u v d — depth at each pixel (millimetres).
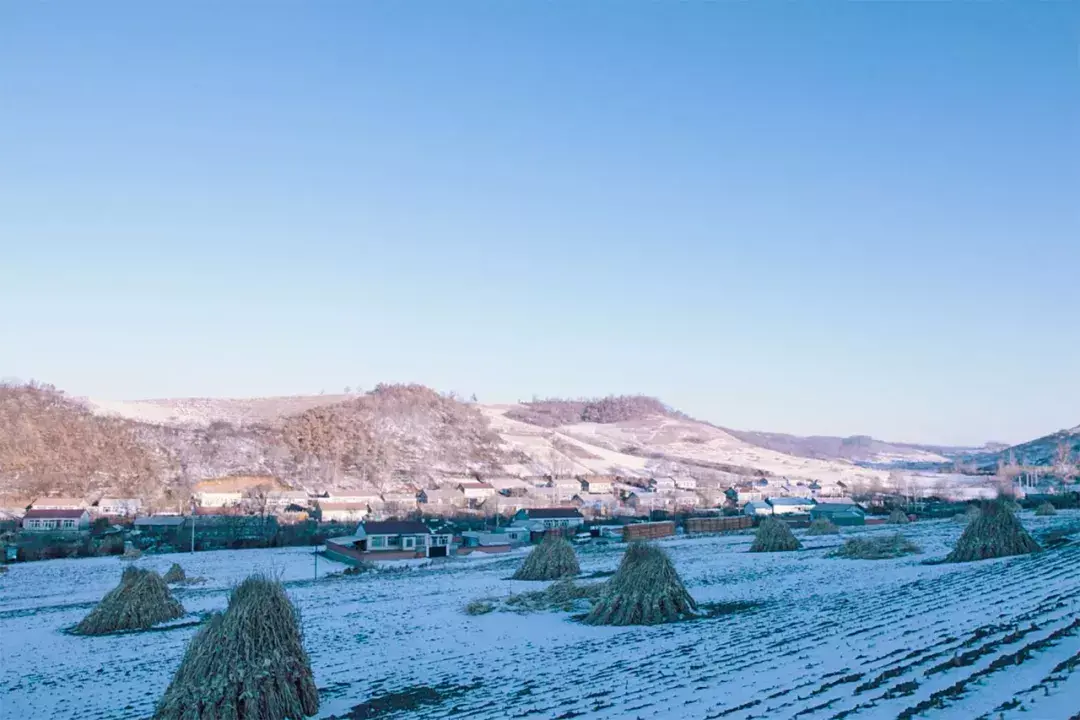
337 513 102250
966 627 17234
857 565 36281
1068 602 18484
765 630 20969
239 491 113625
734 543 56531
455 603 31750
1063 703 10891
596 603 26906
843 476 183875
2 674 22844
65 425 122938
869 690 13008
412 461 143875
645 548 26297
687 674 16375
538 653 20938
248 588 15883
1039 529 46500
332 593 38594
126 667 22812
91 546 72312
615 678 16844
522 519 90125
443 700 16562
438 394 189875
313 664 21172
